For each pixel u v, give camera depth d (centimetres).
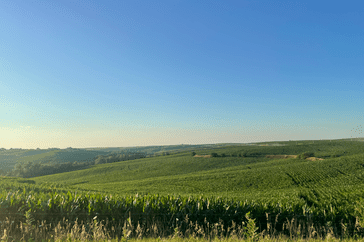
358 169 7719
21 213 1005
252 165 11194
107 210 1122
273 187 6738
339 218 1199
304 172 7944
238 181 7706
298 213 1227
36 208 1058
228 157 13662
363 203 1346
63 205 1096
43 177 12750
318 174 7594
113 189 7262
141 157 18412
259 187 6912
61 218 1048
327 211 1284
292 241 748
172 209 1146
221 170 10431
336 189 4544
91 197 1219
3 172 15650
